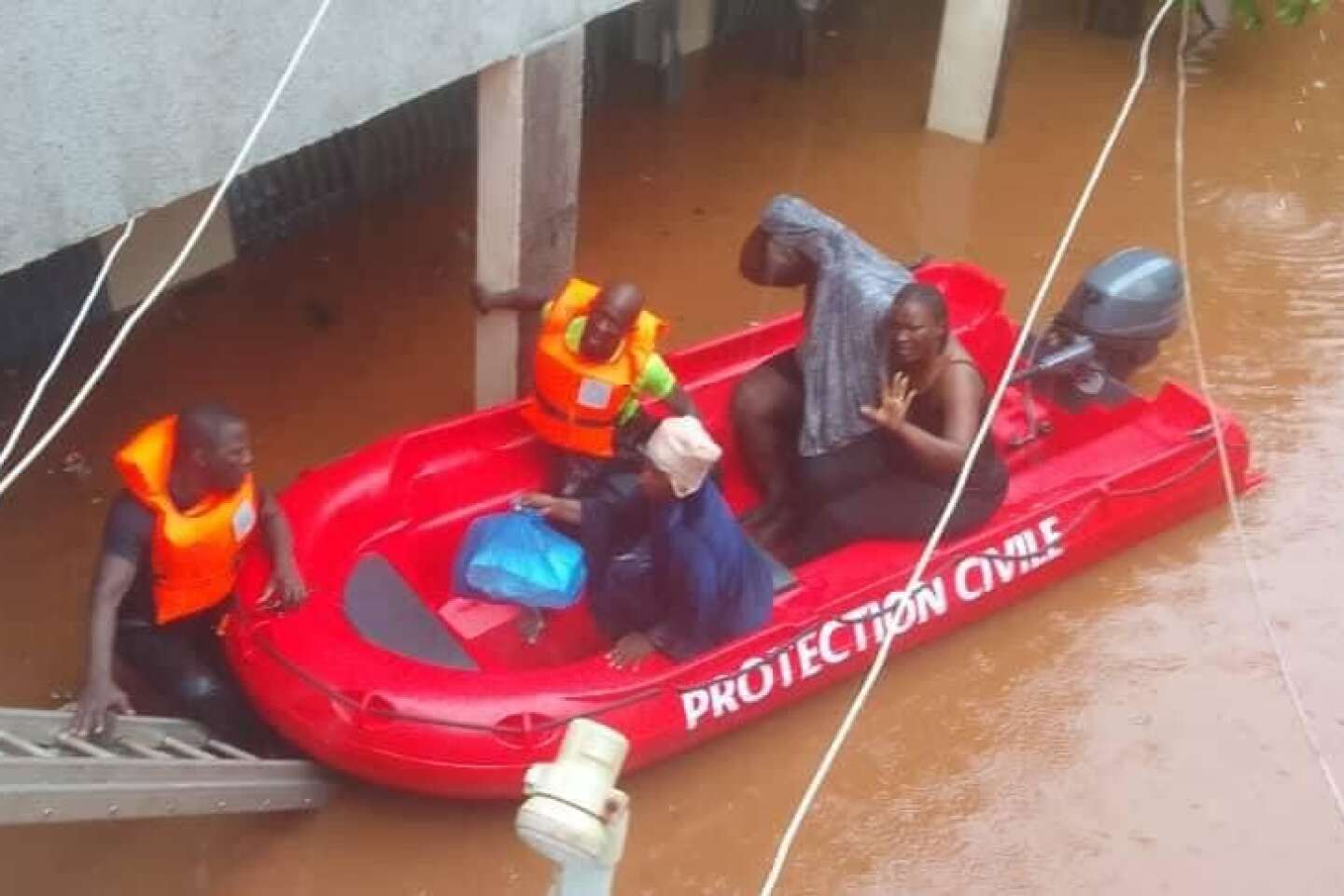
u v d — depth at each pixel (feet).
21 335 20.15
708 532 14.61
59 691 16.20
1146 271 19.84
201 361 20.93
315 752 14.43
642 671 15.06
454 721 14.12
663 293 23.24
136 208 13.37
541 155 17.46
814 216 16.25
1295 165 27.61
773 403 17.25
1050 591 18.54
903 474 16.49
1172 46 30.94
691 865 15.46
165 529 13.74
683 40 29.09
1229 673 17.81
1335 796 16.11
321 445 19.81
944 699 17.25
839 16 31.63
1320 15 32.40
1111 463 18.49
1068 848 15.89
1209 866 15.80
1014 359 13.93
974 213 25.75
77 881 14.56
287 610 14.70
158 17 12.70
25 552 17.74
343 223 24.12
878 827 15.94
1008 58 26.76
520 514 16.39
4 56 11.71
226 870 14.82
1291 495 20.27
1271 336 23.34
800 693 16.06
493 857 15.15
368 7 14.53
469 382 21.13
